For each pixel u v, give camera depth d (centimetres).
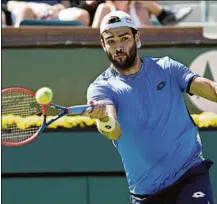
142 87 1025
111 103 1005
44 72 1452
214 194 1401
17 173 1416
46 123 1013
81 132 1409
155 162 1027
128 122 1025
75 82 1452
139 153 1031
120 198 1409
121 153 1058
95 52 1450
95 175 1414
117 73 1041
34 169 1416
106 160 1409
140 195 1059
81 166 1412
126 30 1016
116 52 1016
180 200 1021
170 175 1028
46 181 1417
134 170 1048
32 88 1455
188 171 1025
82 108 957
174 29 1474
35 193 1418
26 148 1412
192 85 1034
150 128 1020
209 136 1404
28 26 1511
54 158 1414
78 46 1445
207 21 1936
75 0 1820
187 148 1025
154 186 1041
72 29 1467
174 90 1034
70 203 1415
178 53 1445
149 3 1791
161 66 1046
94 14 1728
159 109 1020
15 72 1450
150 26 1616
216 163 1401
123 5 1717
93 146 1409
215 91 1020
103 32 1024
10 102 1362
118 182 1409
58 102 1452
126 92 1023
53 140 1409
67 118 1409
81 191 1416
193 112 1447
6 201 1417
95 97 1016
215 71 1440
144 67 1040
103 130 959
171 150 1021
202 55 1444
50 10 1723
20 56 1450
